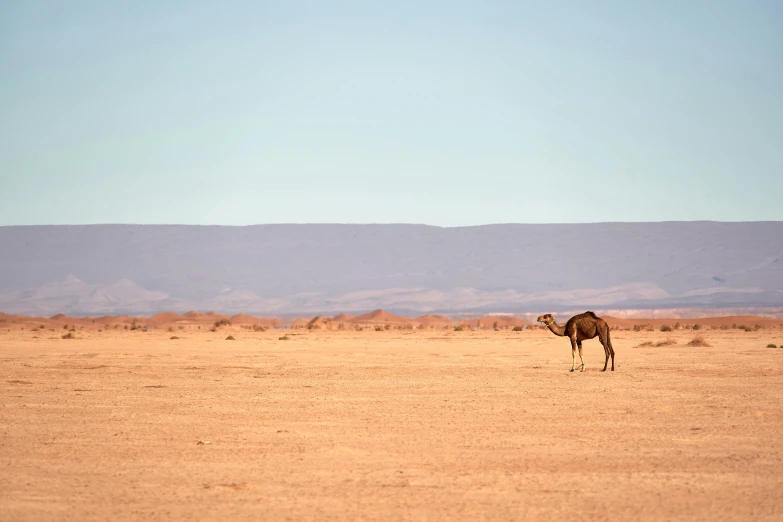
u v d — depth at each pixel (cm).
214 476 4891
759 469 4981
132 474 4953
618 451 5569
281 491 4525
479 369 11981
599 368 11850
